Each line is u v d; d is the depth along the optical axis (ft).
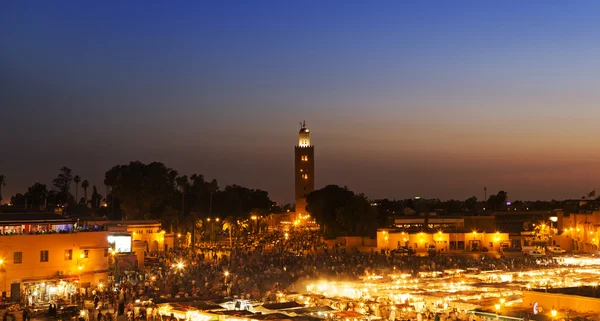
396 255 463.42
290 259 422.00
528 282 270.87
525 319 168.66
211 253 485.97
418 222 600.80
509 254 490.49
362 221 602.44
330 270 371.56
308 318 182.19
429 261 413.39
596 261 396.57
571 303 182.19
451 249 534.78
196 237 619.67
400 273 349.20
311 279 331.57
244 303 209.36
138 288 280.92
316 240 616.80
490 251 526.16
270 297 245.45
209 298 218.59
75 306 244.01
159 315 202.80
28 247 274.36
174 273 337.93
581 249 532.73
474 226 572.92
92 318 218.59
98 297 255.91
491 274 310.45
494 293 237.86
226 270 339.16
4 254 266.57
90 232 296.92
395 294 238.48
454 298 228.84
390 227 590.14
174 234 584.40
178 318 194.90
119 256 372.79
